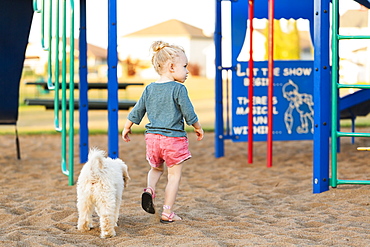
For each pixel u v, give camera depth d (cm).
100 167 546
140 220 633
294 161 1111
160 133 599
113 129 928
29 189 841
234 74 1177
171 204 614
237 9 1168
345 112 1292
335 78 725
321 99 742
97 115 2692
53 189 839
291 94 1181
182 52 619
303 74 1183
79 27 1078
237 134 1188
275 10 1183
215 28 1175
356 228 576
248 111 1137
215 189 846
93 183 543
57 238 549
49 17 900
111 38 915
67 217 645
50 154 1271
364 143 1378
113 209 545
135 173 1002
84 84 1100
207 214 665
